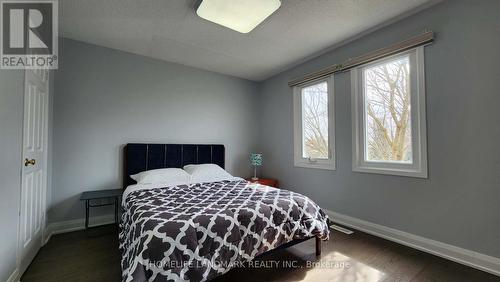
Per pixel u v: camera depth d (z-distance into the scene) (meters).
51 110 2.57
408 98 2.37
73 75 2.77
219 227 1.53
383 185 2.50
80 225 2.78
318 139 3.35
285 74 3.83
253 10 2.04
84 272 1.84
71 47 2.76
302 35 2.68
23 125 1.74
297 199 2.05
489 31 1.81
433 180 2.11
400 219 2.35
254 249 1.64
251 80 4.31
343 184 2.92
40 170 2.21
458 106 1.96
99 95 2.92
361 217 2.71
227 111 4.02
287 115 3.79
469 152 1.90
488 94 1.81
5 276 1.46
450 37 2.00
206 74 3.81
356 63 2.71
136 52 3.14
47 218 2.51
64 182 2.70
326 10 2.20
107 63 2.98
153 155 3.20
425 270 1.84
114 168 3.01
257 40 2.80
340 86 2.95
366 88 2.74
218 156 3.79
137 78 3.19
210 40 2.80
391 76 2.51
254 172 4.27
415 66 2.27
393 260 2.01
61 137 2.69
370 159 2.69
